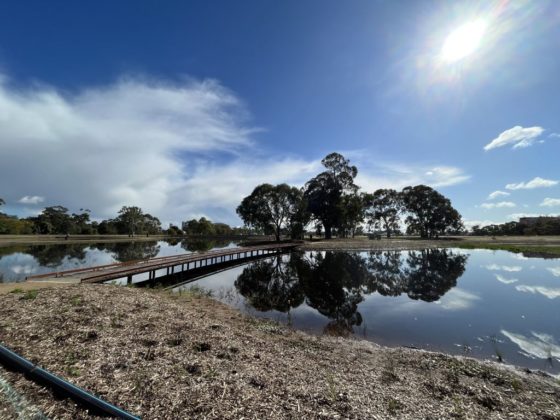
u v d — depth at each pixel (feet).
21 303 21.94
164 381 12.44
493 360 21.88
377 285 53.62
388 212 236.84
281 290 50.21
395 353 22.49
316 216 182.60
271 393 12.56
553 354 22.77
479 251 112.37
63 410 9.48
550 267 68.69
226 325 24.84
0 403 9.61
